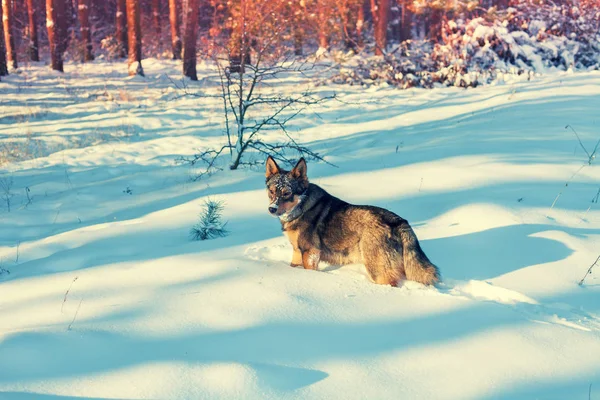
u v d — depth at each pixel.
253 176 10.23
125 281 5.47
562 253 5.79
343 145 13.13
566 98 15.52
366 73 25.23
